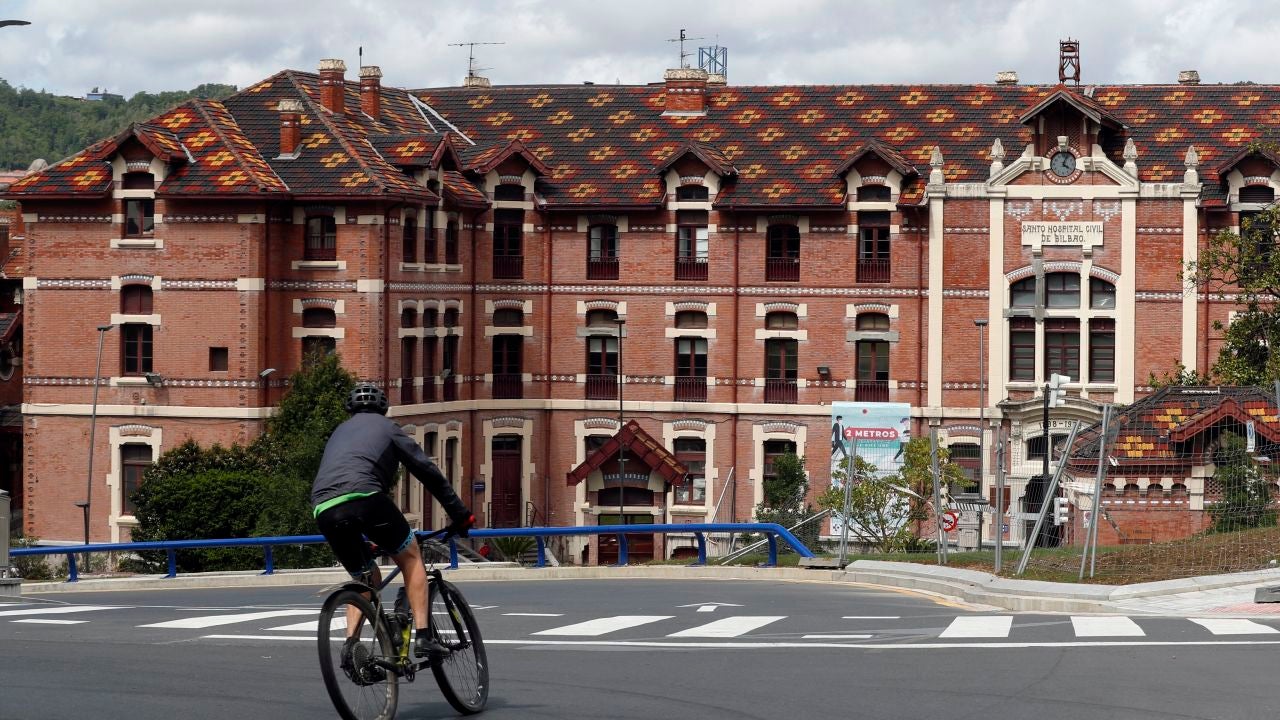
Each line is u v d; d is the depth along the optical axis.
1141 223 67.19
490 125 74.38
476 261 70.38
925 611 27.38
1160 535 46.00
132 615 27.12
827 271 69.06
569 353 71.12
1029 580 30.52
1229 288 66.56
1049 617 24.91
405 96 75.38
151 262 62.56
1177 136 69.12
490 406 70.75
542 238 71.00
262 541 43.31
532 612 27.58
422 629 14.91
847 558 39.69
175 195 61.41
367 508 14.48
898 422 68.19
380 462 14.66
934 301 68.19
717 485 70.19
